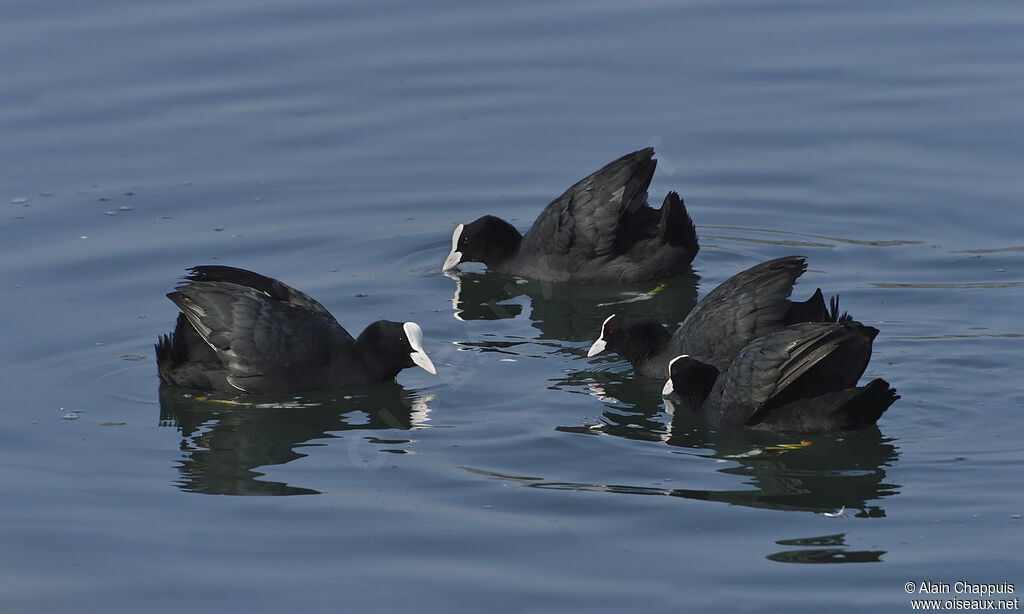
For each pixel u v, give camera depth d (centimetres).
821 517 1212
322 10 2619
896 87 2305
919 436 1366
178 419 1482
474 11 2625
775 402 1408
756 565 1131
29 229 1930
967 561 1124
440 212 2044
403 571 1141
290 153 2172
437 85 2352
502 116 2258
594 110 2270
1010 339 1573
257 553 1177
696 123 2228
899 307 1688
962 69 2352
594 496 1266
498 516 1230
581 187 1914
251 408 1514
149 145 2184
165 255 1867
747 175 2098
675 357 1572
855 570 1117
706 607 1073
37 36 2495
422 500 1267
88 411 1492
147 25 2550
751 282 1589
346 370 1574
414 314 1767
